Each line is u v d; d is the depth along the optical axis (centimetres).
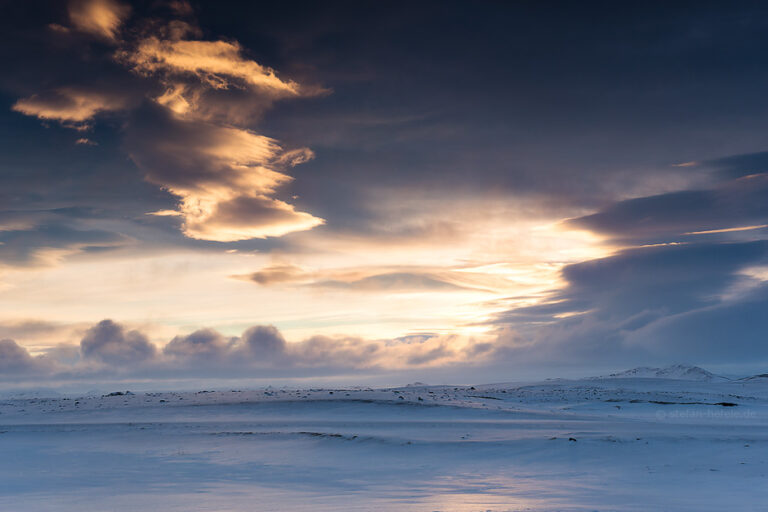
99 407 7381
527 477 2597
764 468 2606
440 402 6962
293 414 6100
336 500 2061
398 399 6938
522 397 8281
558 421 5206
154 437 4356
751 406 7219
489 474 2703
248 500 2086
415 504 1936
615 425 4688
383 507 1878
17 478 2728
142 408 6931
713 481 2352
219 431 4606
